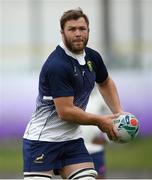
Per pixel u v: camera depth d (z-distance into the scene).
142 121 47.28
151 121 47.28
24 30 53.50
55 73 19.41
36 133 20.09
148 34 52.59
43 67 19.77
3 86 46.97
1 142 47.16
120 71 48.25
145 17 52.84
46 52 53.38
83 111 19.48
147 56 50.97
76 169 20.06
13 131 47.09
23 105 46.91
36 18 53.78
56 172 20.58
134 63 49.59
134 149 46.84
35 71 49.94
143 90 47.38
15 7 53.59
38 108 20.12
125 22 53.03
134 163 43.31
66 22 19.58
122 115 20.05
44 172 20.05
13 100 46.94
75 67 19.67
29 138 20.20
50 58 19.73
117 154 46.38
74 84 19.67
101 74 20.89
